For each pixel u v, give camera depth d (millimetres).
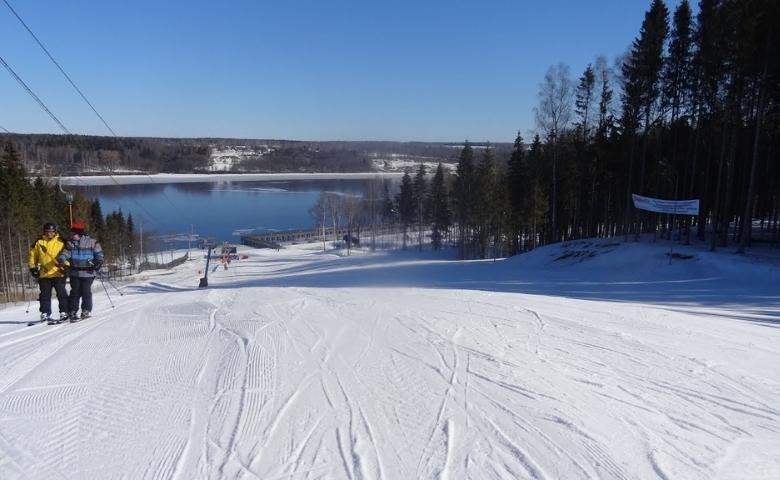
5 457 3355
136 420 3904
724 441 3650
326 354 5504
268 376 4828
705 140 30625
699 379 5039
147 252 76312
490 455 3312
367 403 4152
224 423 3805
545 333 6664
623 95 31141
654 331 7363
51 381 4887
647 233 34156
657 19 28172
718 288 17188
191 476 3066
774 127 25234
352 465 3172
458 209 53125
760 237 29234
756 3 21188
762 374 5324
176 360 5465
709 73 24156
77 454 3381
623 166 34844
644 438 3645
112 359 5621
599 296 15930
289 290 11242
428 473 3080
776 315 11516
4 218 34062
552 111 35719
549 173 43656
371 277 27672
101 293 14602
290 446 3428
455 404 4137
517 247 50688
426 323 6992
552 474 3096
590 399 4348
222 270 51188
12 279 33781
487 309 8273
